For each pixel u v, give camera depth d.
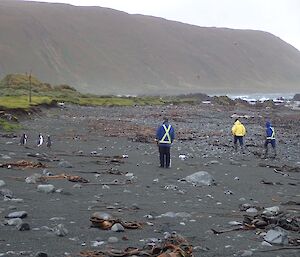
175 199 14.50
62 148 28.08
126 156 25.62
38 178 16.39
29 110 51.94
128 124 50.62
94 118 57.84
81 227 10.20
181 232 10.20
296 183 19.52
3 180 15.85
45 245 8.69
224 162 25.38
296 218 11.72
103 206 12.70
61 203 12.77
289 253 8.78
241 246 9.20
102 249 8.55
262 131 48.66
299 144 38.00
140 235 9.74
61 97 91.38
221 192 16.41
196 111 81.94
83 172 19.30
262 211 12.94
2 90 91.69
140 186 16.59
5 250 8.24
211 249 8.91
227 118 68.25
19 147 26.42
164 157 22.73
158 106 95.12
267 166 24.58
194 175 18.38
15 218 10.46
